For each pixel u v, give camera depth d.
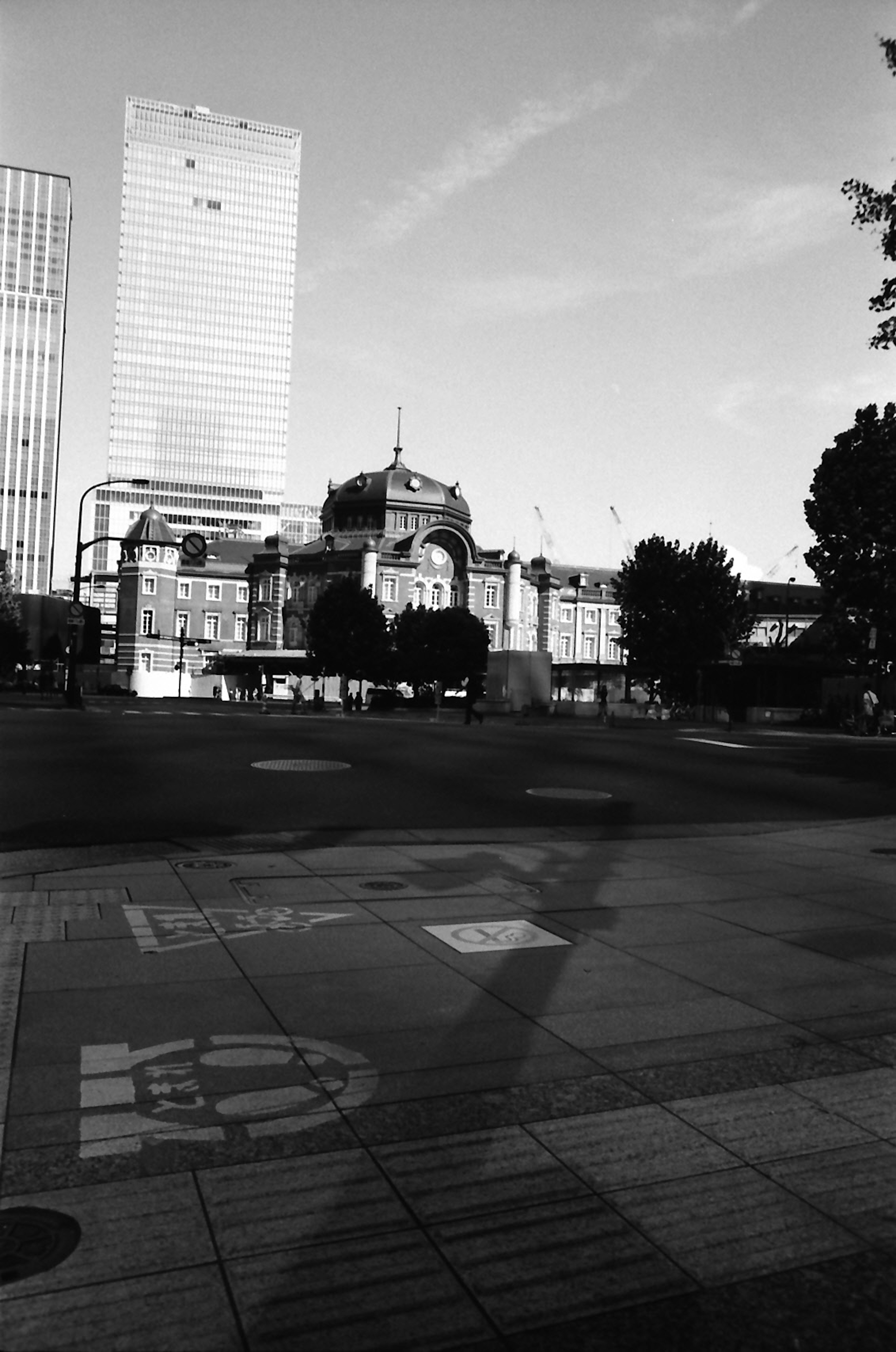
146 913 7.20
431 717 52.53
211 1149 3.62
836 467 44.47
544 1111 4.02
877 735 38.50
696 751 22.06
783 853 10.57
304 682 99.50
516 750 20.59
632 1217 3.26
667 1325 2.74
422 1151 3.65
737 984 5.80
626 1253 3.06
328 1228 3.14
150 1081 4.20
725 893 8.40
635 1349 2.64
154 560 128.50
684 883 8.84
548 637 130.25
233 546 139.75
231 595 132.50
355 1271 2.93
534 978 5.82
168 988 5.45
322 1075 4.31
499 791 14.87
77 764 15.74
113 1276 2.87
